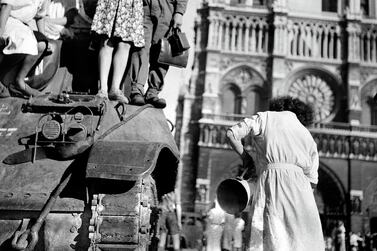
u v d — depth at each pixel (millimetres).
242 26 51031
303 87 50062
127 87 5051
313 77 50219
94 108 4086
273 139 3943
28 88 4617
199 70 49938
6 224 3723
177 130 48469
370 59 50781
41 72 4863
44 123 3918
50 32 5070
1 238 3688
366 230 45156
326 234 45562
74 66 5137
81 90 5113
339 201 46688
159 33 5102
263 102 49469
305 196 3805
